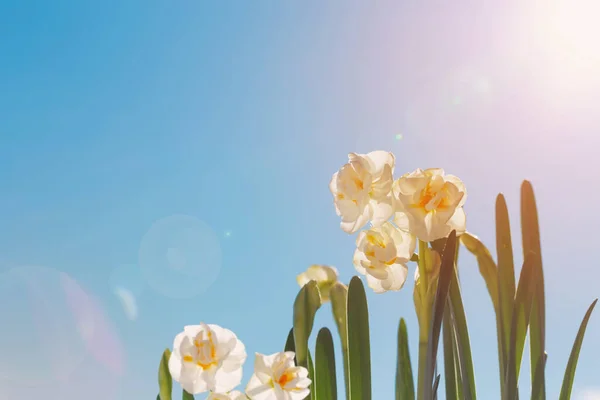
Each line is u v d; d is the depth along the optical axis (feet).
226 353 3.93
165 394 4.70
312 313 4.33
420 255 4.11
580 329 4.26
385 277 3.98
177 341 4.04
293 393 3.96
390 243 3.97
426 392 3.80
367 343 4.23
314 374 4.52
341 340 4.50
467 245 4.40
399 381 4.59
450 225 3.96
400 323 4.69
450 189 3.74
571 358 4.24
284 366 3.96
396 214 3.96
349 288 4.33
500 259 4.36
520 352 4.10
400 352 4.63
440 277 3.86
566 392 4.20
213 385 3.92
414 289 4.22
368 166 3.78
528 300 4.08
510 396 3.93
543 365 4.18
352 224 3.82
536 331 4.26
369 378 4.17
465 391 4.04
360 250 4.23
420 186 3.76
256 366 4.01
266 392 4.02
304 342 4.29
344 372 4.45
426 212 3.74
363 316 4.26
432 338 3.82
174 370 3.99
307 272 4.70
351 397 4.16
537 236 4.47
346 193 3.73
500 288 4.29
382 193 3.77
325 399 4.39
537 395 4.13
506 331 4.21
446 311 4.35
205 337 3.96
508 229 4.40
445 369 4.25
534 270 4.12
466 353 4.07
